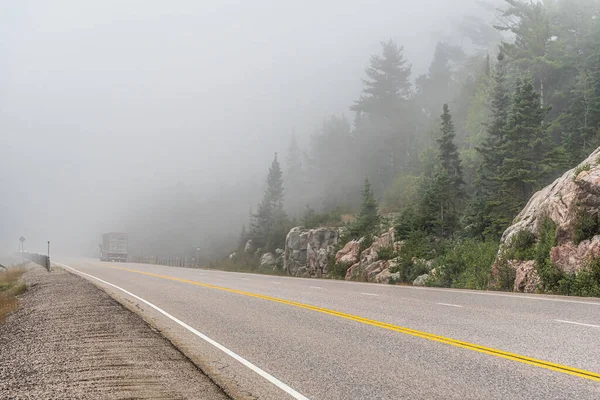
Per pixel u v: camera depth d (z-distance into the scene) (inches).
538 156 1213.7
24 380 292.0
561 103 1831.9
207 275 1274.6
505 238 917.2
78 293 796.0
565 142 1462.8
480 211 1203.9
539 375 261.9
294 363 307.9
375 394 240.2
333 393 244.8
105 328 450.9
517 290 765.3
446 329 403.9
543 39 1863.9
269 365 305.1
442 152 1488.7
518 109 1221.1
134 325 458.6
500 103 1398.9
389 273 1202.0
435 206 1342.3
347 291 764.6
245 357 327.6
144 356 335.3
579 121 1508.4
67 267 1791.3
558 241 741.3
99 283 978.7
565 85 1815.9
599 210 704.4
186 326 454.0
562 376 258.2
